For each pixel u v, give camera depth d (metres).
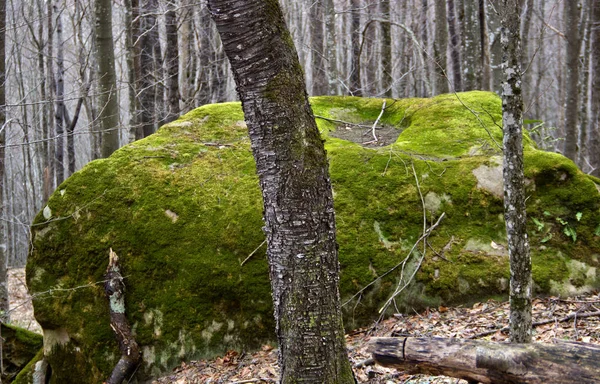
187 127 6.91
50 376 6.24
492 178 6.08
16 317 12.37
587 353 2.68
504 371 2.80
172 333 5.77
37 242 6.10
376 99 8.46
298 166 3.19
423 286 5.73
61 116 15.59
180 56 15.85
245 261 5.76
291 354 3.31
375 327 5.53
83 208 6.04
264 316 5.68
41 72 15.52
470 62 12.23
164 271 5.88
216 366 5.54
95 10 7.93
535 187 5.96
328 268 3.31
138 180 6.16
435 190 6.09
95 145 13.52
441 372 3.03
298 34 19.95
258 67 3.11
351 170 6.23
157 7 12.33
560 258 5.72
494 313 5.30
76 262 5.97
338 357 3.35
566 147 11.09
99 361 5.77
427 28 21.00
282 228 3.25
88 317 5.87
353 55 15.45
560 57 22.09
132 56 10.69
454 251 5.83
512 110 3.71
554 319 4.96
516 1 3.64
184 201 6.06
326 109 8.14
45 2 16.91
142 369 5.73
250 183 6.15
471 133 6.74
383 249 5.81
